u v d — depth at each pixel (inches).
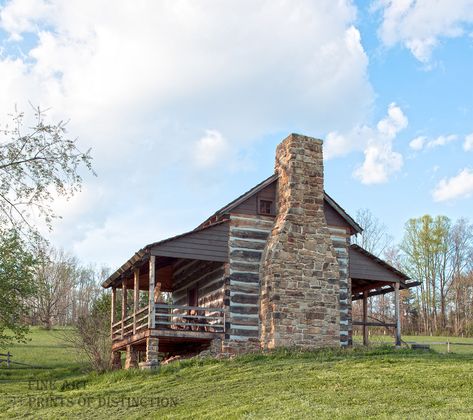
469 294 2310.5
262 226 917.8
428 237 2330.2
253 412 509.7
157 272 1125.7
